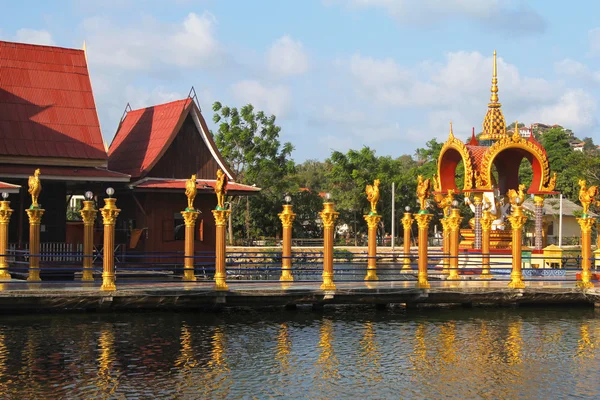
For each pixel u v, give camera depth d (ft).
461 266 153.89
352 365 87.92
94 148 146.51
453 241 140.26
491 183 156.56
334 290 114.73
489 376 84.79
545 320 115.03
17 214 142.82
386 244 274.57
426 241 120.88
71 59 156.56
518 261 124.88
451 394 78.23
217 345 94.79
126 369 83.41
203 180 158.20
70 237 148.56
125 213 157.28
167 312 111.34
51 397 73.87
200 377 81.61
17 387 76.48
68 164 143.84
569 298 124.47
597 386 81.61
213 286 112.57
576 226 304.71
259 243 259.80
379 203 281.74
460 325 110.52
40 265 137.69
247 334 101.04
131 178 152.97
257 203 268.00
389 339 100.68
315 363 88.28
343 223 287.28
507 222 161.07
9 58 151.84
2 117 144.36
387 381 82.12
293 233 279.49
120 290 106.42
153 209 150.71
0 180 138.82
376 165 286.46
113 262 107.45
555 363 90.53
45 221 145.28
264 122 263.70
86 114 150.61
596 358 92.94
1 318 103.45
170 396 75.31
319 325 108.17
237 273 155.63
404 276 145.69
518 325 111.24
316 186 387.75
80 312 107.34
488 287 122.11
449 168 166.09
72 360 85.97
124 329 100.42
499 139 159.63
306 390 78.43
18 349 89.66
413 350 95.25
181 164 157.17
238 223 272.31
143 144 161.07
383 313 118.01
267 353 91.91
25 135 143.43
